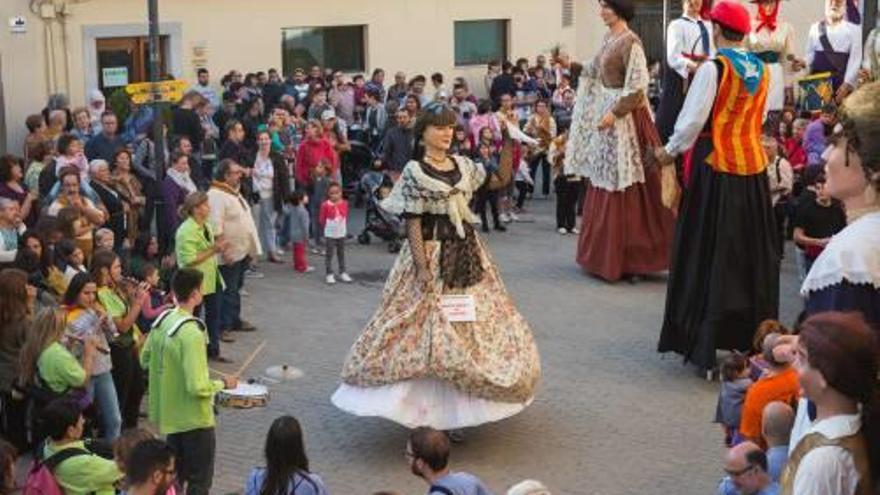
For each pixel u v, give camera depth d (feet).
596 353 42.70
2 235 41.27
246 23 86.17
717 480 32.32
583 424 36.19
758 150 38.58
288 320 47.62
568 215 62.85
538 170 79.10
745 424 27.99
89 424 33.19
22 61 75.36
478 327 33.30
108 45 80.28
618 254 51.75
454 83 87.92
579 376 40.32
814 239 44.24
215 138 67.56
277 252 58.39
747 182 38.50
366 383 33.40
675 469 33.04
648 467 33.19
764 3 54.13
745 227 38.60
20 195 47.50
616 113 50.44
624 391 38.88
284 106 72.02
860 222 13.56
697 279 39.32
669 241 51.93
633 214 51.72
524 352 33.91
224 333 45.24
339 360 42.65
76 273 34.53
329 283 53.67
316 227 60.08
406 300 33.60
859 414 11.93
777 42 54.44
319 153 60.29
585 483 32.19
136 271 45.57
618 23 50.90
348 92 81.10
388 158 63.10
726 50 37.83
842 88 50.98
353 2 90.22
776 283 39.14
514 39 96.68
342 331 46.14
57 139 55.98
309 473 24.21
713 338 38.93
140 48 81.41
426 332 32.96
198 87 78.64
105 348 33.27
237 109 75.92
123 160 50.88
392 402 32.99
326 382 40.29
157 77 50.39
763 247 38.78
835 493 11.75
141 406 37.99
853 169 13.55
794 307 47.47
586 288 51.37
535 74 89.10
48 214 44.04
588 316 47.26
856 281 13.29
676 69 49.93
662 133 51.19
